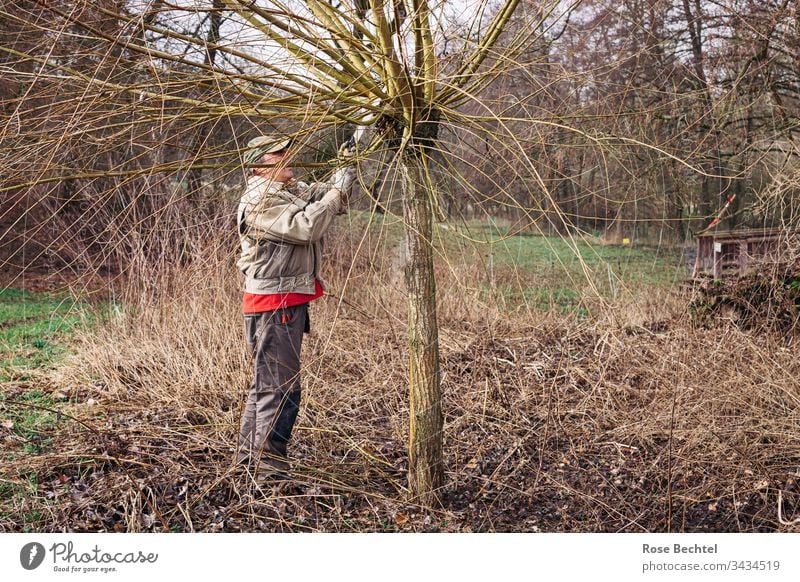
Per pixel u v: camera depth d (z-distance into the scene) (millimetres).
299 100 2762
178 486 3289
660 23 4922
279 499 3191
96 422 4086
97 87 2504
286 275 3232
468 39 2785
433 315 3080
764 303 5457
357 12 2781
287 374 3273
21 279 8352
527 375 5117
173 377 4699
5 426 3881
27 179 2723
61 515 2979
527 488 3510
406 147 2879
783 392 4156
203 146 2580
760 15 5969
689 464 3645
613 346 5180
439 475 3195
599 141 2994
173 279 5113
